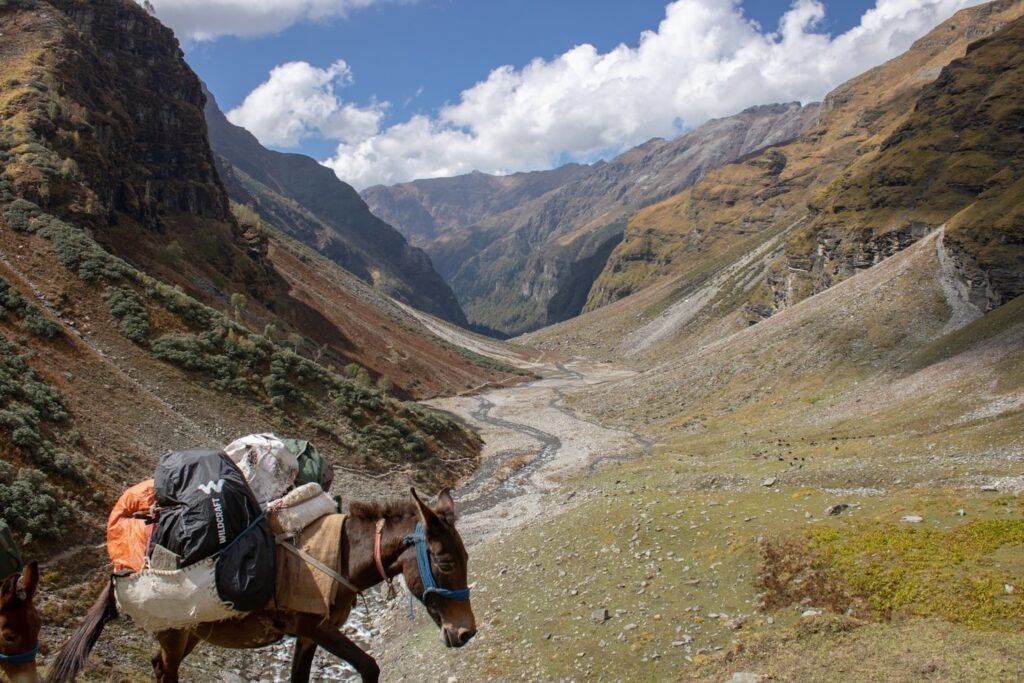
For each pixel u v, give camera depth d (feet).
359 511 17.56
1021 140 345.72
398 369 367.45
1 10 257.55
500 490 155.84
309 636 16.65
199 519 16.10
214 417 130.00
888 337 237.25
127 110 303.27
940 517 58.54
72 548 67.56
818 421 184.65
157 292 156.35
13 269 136.98
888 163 404.16
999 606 42.96
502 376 457.68
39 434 82.84
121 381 120.37
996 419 124.98
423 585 16.06
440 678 55.21
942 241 265.34
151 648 52.85
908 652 35.47
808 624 41.47
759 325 338.95
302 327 341.82
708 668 39.17
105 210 233.55
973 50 433.89
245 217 403.54
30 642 17.37
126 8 333.83
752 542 61.21
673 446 196.75
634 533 71.97
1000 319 190.08
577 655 53.01
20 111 211.00
